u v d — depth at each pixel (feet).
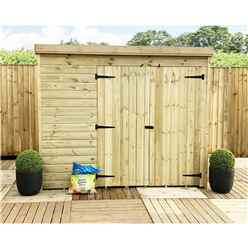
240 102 19.16
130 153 13.61
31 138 18.72
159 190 13.47
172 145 13.71
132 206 11.82
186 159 13.79
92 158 13.46
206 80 13.55
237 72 19.03
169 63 13.42
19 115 18.58
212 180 13.34
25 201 12.19
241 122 19.26
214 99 19.04
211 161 13.39
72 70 13.12
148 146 13.65
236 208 11.69
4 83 18.42
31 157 12.74
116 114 13.44
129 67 13.34
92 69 13.20
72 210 11.43
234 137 19.30
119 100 13.42
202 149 13.73
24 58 26.58
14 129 18.62
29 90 18.56
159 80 13.47
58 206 11.75
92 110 13.33
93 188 13.05
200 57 13.47
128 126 13.53
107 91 13.34
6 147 18.63
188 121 13.66
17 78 18.45
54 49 12.84
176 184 13.83
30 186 12.66
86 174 13.05
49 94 13.14
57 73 13.09
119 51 13.05
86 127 13.35
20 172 12.63
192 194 13.09
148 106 13.53
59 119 13.24
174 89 13.55
